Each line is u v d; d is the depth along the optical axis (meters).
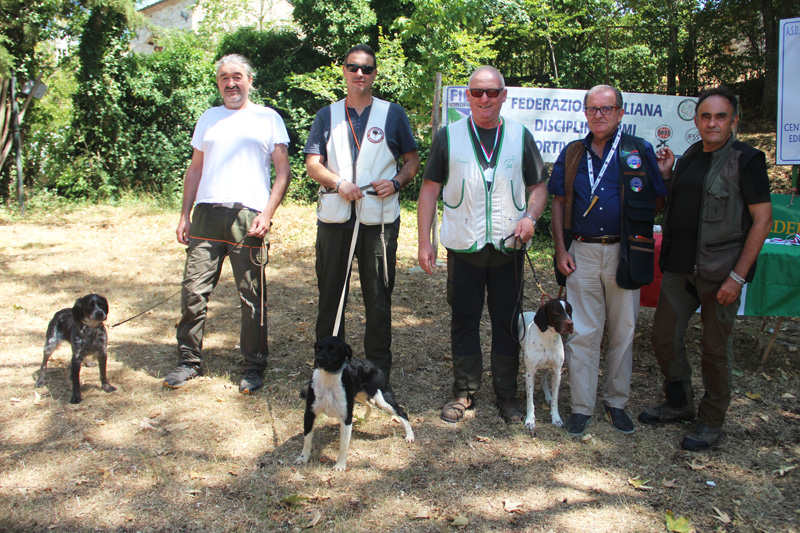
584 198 3.31
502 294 3.51
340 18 13.79
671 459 3.10
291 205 12.37
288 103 13.54
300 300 6.02
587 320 3.37
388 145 3.58
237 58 3.80
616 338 3.41
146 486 2.78
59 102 12.85
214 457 3.04
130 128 12.51
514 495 2.77
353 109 3.62
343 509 2.64
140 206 11.67
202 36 15.95
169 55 12.82
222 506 2.65
